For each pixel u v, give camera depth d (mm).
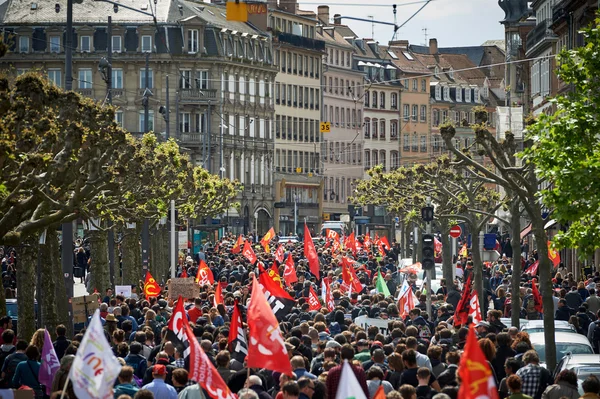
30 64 186250
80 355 19719
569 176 37531
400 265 101000
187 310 48406
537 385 29672
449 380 28984
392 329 39188
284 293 42750
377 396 21656
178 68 189250
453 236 93812
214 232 159750
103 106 51781
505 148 57344
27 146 41250
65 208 44000
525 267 94000
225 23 199625
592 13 102875
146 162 66562
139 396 23547
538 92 138000
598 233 38531
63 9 188000
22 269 48594
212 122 192000
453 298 60938
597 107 39406
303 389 26531
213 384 23109
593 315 53406
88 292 74875
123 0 189625
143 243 82188
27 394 28438
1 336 36812
